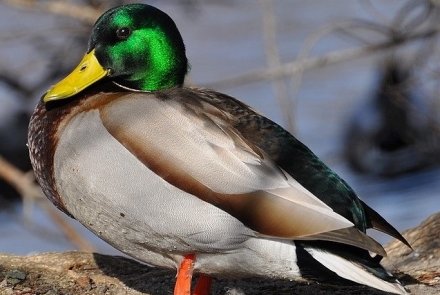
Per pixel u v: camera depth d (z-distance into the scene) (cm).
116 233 791
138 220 762
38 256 965
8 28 2311
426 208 1972
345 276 716
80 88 827
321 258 727
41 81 1962
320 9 2786
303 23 2700
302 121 2323
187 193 742
